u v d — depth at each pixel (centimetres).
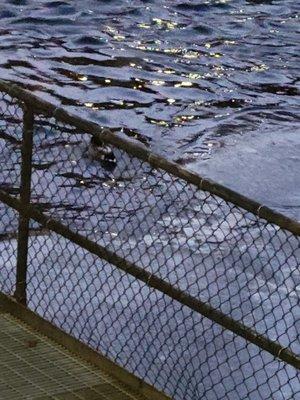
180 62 2205
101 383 648
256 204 586
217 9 2684
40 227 949
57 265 891
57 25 2391
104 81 1997
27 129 687
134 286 881
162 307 852
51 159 1245
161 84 2022
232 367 770
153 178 1279
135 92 1947
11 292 804
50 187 1238
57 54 2161
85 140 1325
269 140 1731
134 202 1217
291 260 1020
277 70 2231
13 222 1011
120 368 653
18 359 667
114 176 1312
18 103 704
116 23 2466
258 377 760
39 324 702
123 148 632
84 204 1205
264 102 1989
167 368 752
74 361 669
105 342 782
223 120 1839
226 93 2020
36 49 2183
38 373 653
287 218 578
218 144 1695
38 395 628
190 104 1917
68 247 920
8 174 1159
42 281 802
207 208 1183
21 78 1966
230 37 2464
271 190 1497
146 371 701
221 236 1088
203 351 789
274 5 2781
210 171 1560
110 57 2178
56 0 2555
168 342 794
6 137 1176
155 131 1745
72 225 1151
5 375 647
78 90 1923
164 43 2352
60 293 838
